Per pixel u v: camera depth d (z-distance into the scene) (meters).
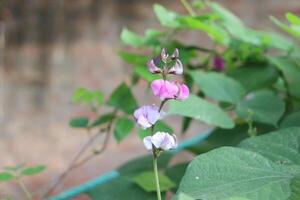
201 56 0.89
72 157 1.72
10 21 2.43
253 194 0.45
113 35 2.41
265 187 0.45
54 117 2.02
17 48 2.39
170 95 0.47
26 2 2.49
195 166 0.47
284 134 0.53
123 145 1.71
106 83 2.18
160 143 0.47
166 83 0.48
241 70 0.77
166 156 0.75
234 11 2.28
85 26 2.47
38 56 2.36
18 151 1.81
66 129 1.94
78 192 0.80
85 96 0.80
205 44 1.99
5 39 2.39
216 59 0.84
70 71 2.28
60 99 2.12
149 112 0.47
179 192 0.44
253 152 0.48
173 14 0.79
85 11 2.50
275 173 0.47
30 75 2.27
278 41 0.78
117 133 0.73
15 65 2.32
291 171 0.47
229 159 0.48
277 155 0.52
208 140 0.71
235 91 0.69
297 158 0.51
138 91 1.82
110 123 0.80
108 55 2.31
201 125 1.68
